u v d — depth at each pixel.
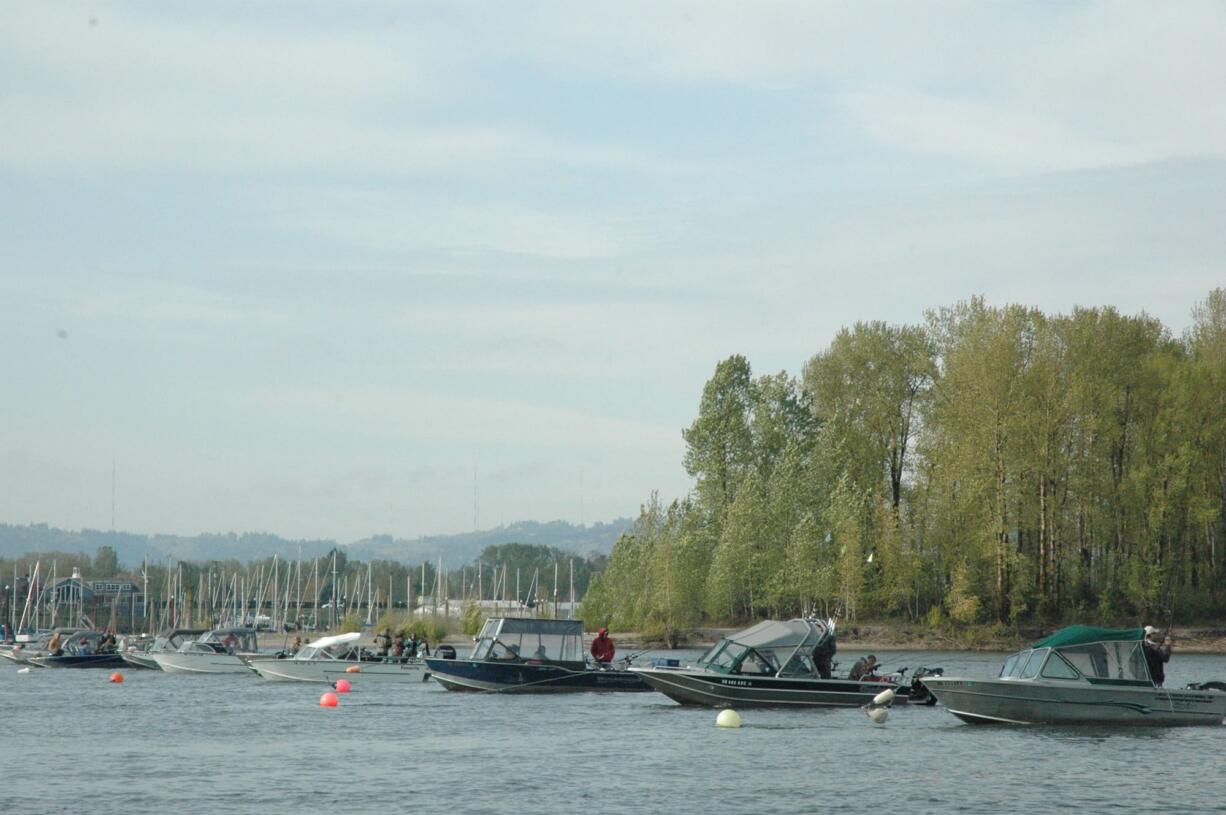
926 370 164.88
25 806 45.12
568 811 43.91
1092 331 152.00
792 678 75.50
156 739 64.12
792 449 169.62
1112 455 153.38
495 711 76.56
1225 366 150.00
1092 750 56.81
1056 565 157.25
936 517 154.25
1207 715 64.19
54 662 129.88
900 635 156.62
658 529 184.12
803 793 46.97
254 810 44.25
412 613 190.75
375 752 58.34
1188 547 159.38
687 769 52.44
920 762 53.75
